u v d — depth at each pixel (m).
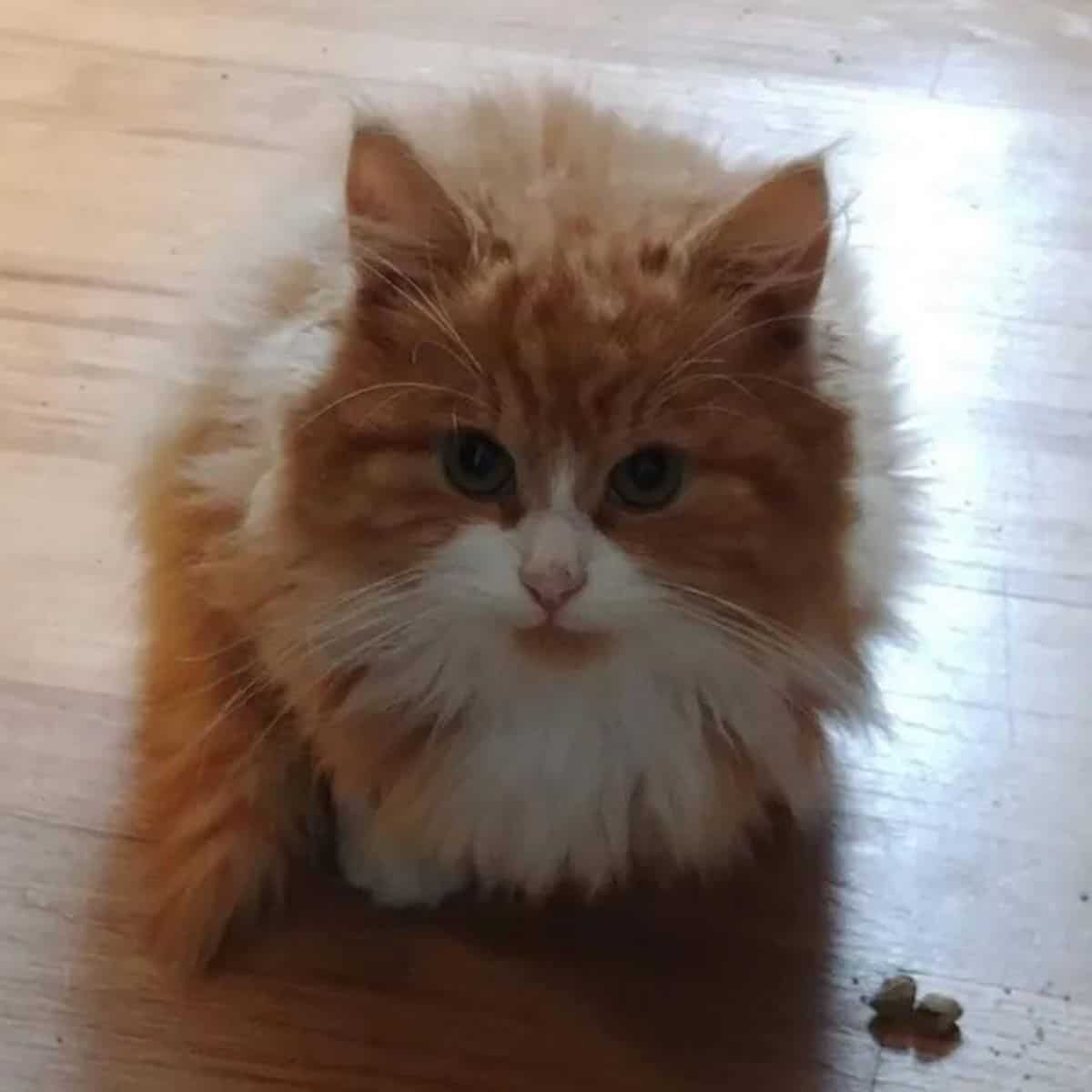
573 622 0.45
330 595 0.48
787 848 0.58
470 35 0.88
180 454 0.54
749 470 0.45
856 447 0.48
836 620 0.49
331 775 0.54
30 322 0.73
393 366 0.46
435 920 0.56
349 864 0.57
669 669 0.48
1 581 0.65
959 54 0.87
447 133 0.53
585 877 0.54
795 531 0.46
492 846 0.53
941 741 0.61
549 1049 0.54
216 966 0.55
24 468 0.68
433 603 0.47
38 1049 0.53
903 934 0.56
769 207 0.45
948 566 0.66
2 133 0.82
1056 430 0.70
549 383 0.44
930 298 0.75
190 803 0.56
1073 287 0.76
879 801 0.59
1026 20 0.89
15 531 0.66
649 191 0.50
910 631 0.57
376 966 0.55
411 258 0.46
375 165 0.45
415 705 0.50
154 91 0.84
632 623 0.46
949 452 0.69
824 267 0.47
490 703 0.50
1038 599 0.65
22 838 0.58
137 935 0.56
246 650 0.55
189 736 0.56
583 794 0.52
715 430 0.45
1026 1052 0.54
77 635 0.63
